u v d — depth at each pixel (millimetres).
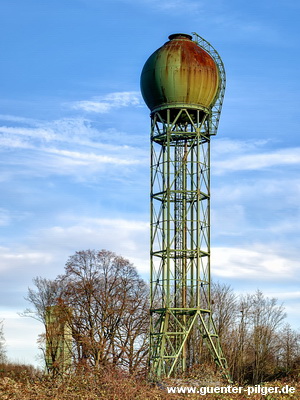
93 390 48781
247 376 97750
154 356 65750
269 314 106875
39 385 49281
